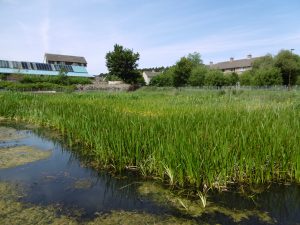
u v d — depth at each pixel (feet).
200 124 21.02
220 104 43.86
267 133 17.95
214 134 17.54
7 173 18.85
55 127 35.27
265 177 16.98
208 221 12.82
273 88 111.04
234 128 18.88
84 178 18.25
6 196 15.11
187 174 16.43
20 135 31.60
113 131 20.74
